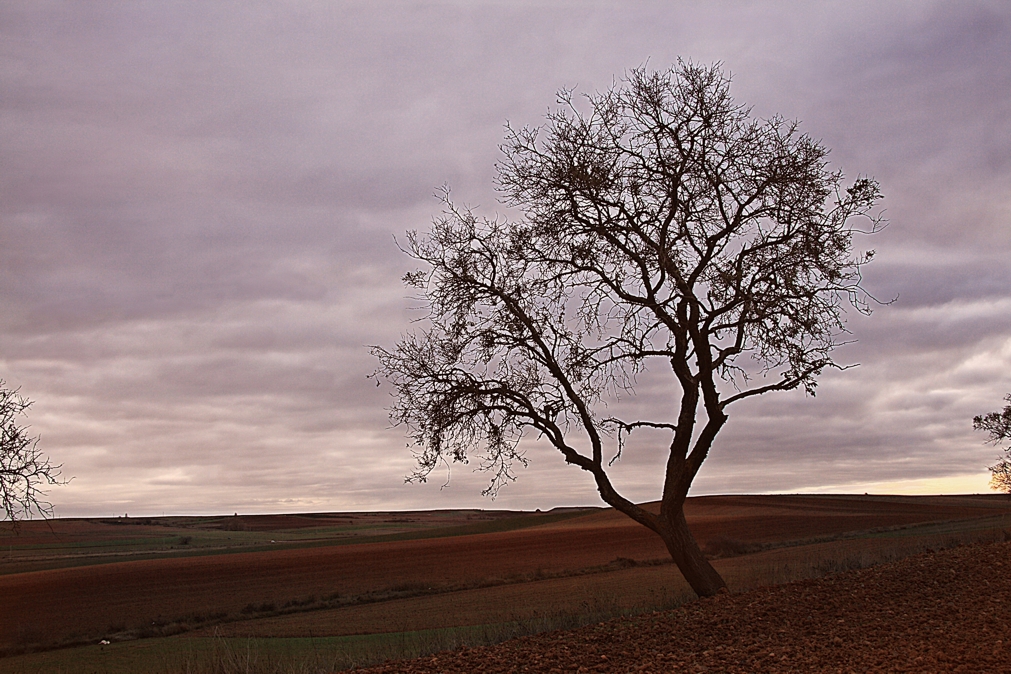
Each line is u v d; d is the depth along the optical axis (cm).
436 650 1716
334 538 13525
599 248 2220
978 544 2625
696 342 2145
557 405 2295
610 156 2208
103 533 16712
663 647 1377
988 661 1084
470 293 2295
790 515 9531
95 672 2530
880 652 1191
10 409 1766
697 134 2189
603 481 2262
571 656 1365
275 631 3450
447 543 9069
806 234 2111
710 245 2184
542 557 6662
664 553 6325
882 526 7650
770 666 1165
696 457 2192
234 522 19562
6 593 6044
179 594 5500
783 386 2133
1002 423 4975
